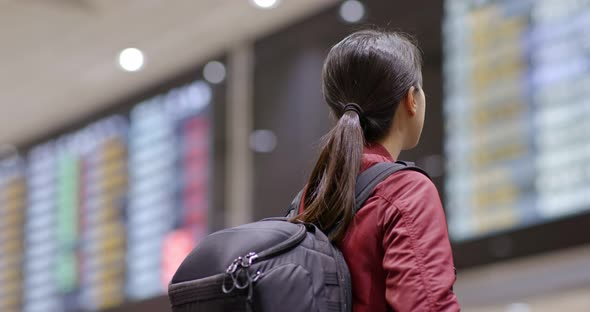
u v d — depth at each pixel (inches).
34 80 276.4
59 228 290.2
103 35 254.2
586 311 193.2
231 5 238.7
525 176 188.9
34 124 299.6
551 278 187.9
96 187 281.6
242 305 60.4
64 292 284.5
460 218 197.0
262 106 245.0
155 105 270.1
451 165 200.5
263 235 62.2
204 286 61.7
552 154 185.9
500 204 191.6
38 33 253.3
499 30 200.8
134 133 274.2
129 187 272.2
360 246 63.8
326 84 71.2
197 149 256.8
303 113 235.8
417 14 216.4
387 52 69.3
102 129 283.3
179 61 263.3
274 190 237.3
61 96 283.9
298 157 233.8
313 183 68.6
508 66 197.5
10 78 275.7
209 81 257.6
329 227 65.5
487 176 194.7
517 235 187.5
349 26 229.5
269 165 239.9
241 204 243.9
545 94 190.1
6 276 302.8
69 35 254.5
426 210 62.5
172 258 257.1
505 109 195.6
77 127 290.5
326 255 62.4
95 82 276.1
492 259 190.2
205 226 250.4
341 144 66.3
